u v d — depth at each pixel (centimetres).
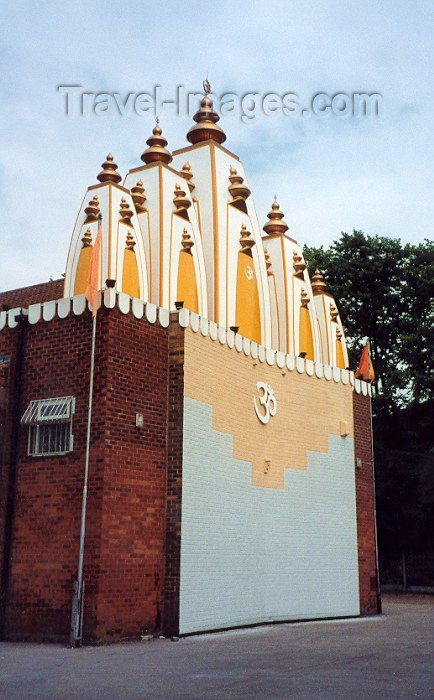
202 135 2203
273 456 1978
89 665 1126
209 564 1673
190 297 1853
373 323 3906
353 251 3956
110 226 1756
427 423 3559
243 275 2055
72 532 1490
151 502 1583
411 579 3544
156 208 1897
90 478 1492
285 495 1998
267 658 1207
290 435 2058
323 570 2080
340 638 1534
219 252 1991
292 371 2112
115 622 1448
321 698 847
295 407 2098
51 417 1566
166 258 1836
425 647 1374
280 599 1916
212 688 917
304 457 2094
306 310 2392
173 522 1603
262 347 1997
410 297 3831
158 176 1938
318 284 2625
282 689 909
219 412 1781
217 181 2070
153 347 1653
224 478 1769
